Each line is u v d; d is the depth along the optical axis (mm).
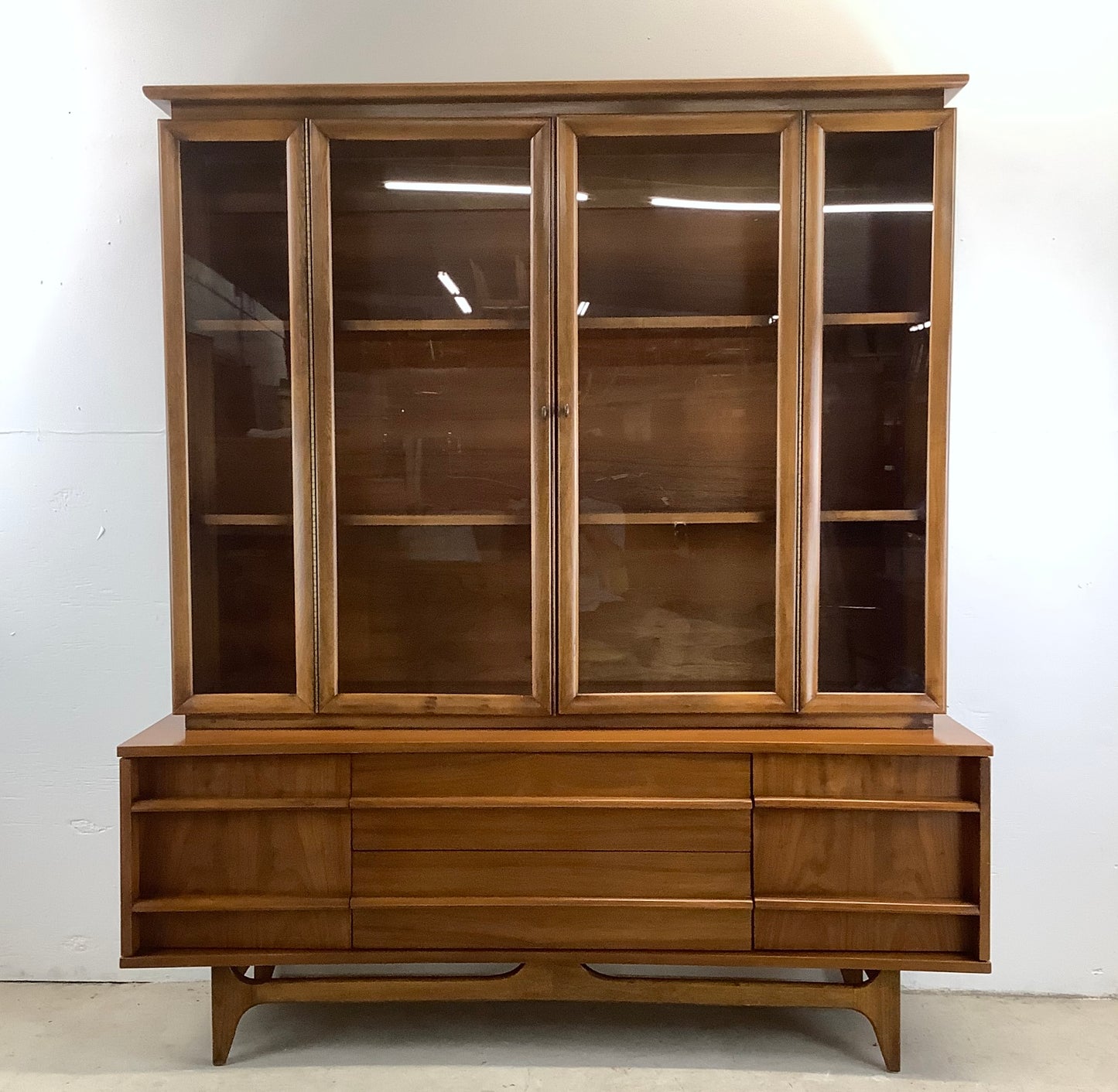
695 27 2068
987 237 2041
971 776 1678
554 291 1735
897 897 1698
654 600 1784
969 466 2068
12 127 2088
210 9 2084
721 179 1740
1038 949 2105
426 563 1794
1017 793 2100
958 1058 1834
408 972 2176
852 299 1727
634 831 1711
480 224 1753
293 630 1782
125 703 2146
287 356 1759
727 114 1698
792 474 1734
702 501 1781
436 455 1792
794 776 1693
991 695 2092
